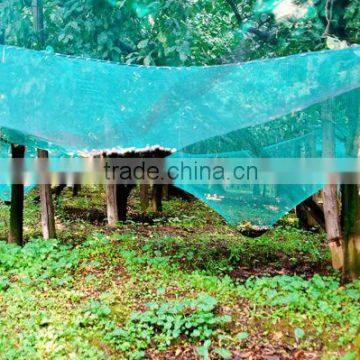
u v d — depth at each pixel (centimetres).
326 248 977
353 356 448
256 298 593
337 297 583
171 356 485
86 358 461
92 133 442
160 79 427
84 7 589
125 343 492
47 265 734
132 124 439
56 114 437
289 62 403
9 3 607
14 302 588
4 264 727
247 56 591
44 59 425
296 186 647
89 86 430
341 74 399
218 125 434
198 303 563
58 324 529
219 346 500
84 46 612
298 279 650
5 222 1184
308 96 409
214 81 420
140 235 1045
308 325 528
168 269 741
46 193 898
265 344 501
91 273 724
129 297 615
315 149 611
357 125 582
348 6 510
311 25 552
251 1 577
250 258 861
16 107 437
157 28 572
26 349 470
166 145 447
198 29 593
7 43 611
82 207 1453
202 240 1012
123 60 620
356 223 662
